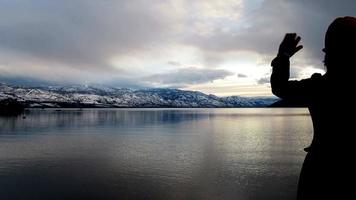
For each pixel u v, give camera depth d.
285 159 42.34
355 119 3.51
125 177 31.41
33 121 150.75
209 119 179.75
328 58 3.72
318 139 3.72
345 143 3.51
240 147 56.25
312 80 3.78
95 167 37.00
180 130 99.62
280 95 3.76
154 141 67.50
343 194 3.45
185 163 39.62
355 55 3.57
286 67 3.74
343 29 3.61
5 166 37.88
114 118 190.50
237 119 178.88
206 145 59.78
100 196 24.80
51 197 24.56
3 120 156.50
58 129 103.88
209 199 24.02
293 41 3.78
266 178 30.77
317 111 3.72
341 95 3.57
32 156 46.09
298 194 3.84
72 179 30.58
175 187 27.47
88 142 66.00
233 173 33.19
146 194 25.31
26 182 29.30
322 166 3.60
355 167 3.46
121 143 63.69
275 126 116.88
